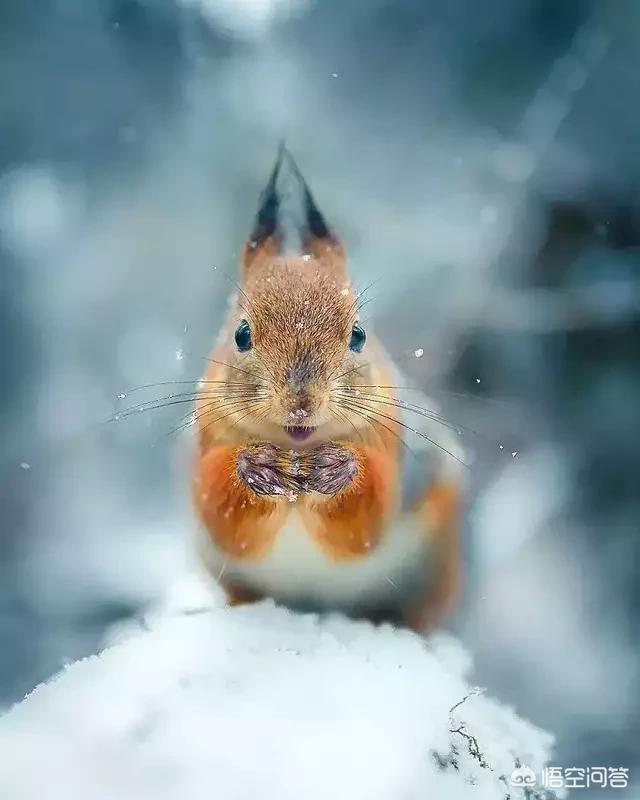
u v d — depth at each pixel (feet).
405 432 2.67
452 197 3.61
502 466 3.37
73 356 3.98
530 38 3.82
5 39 4.07
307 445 2.60
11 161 4.08
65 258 4.02
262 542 2.59
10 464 3.88
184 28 4.00
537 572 3.32
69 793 2.35
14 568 3.57
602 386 3.52
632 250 3.54
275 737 2.39
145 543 3.55
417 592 2.66
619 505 3.43
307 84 3.92
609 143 3.65
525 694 3.16
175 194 3.94
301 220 2.76
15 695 3.15
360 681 2.47
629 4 3.71
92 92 4.06
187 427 2.66
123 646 2.53
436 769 2.40
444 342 3.33
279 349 2.58
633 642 3.26
